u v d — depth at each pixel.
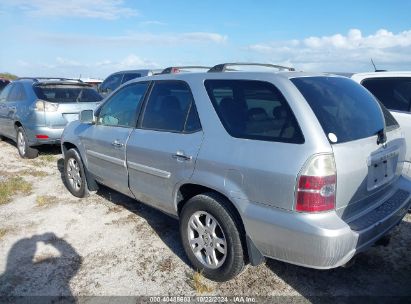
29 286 3.27
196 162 3.18
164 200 3.68
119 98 4.43
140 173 3.91
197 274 3.33
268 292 3.15
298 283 3.26
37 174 6.73
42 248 3.94
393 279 3.30
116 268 3.54
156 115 3.81
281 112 2.79
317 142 2.57
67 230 4.36
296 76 3.04
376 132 3.04
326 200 2.55
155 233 4.26
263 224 2.74
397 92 5.16
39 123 7.25
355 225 2.75
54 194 5.62
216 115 3.18
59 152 8.62
